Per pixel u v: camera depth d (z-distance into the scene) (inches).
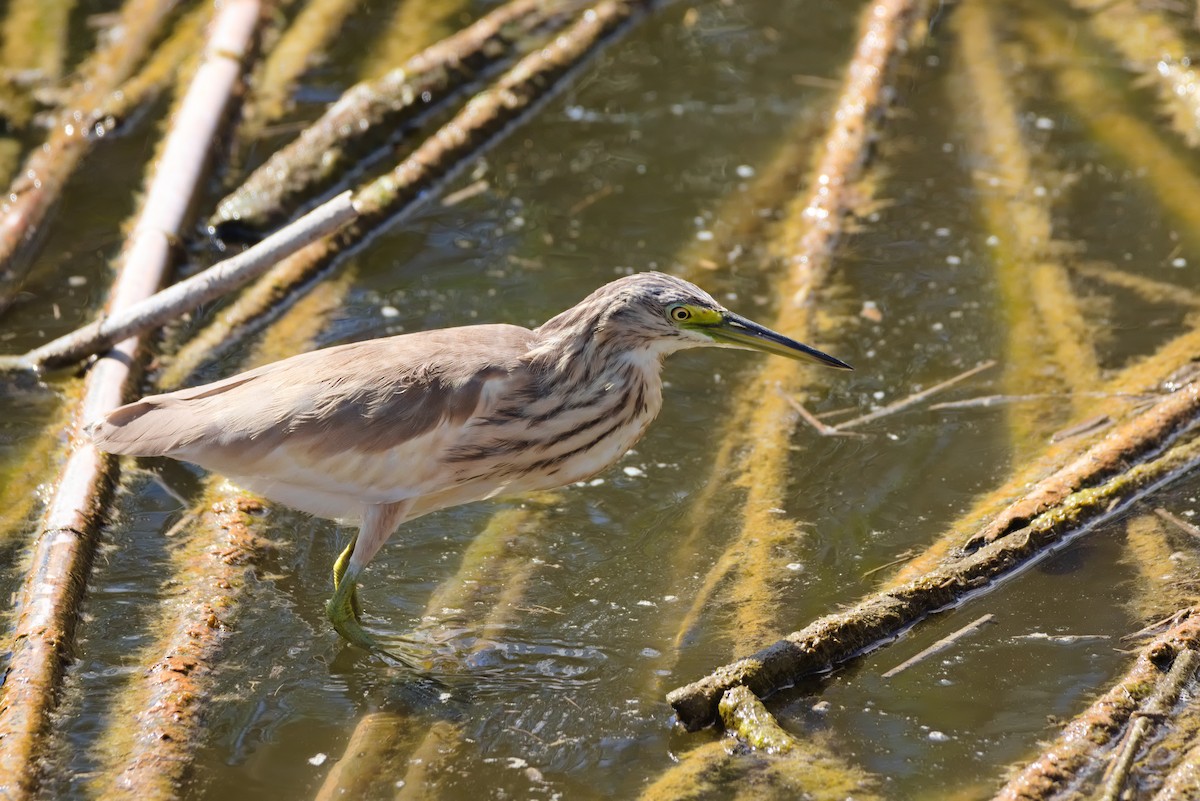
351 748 331.6
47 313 508.7
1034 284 517.3
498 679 354.0
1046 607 368.5
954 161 606.9
